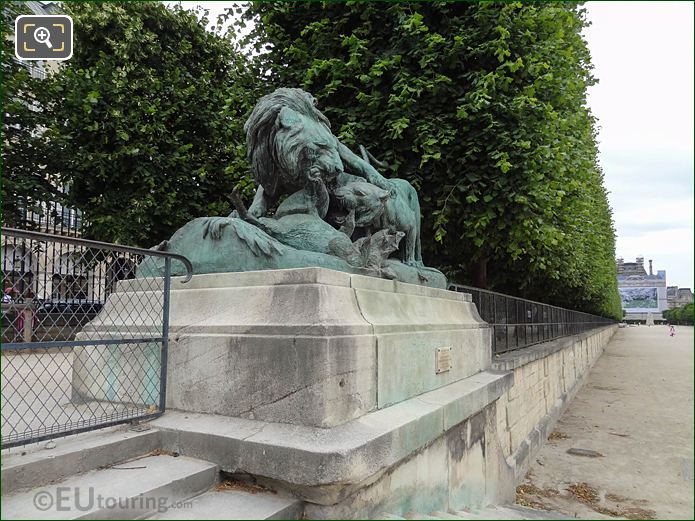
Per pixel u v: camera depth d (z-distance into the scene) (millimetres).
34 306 3152
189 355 3264
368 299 3504
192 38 12203
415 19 6676
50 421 3119
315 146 4141
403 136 7277
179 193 10188
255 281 3312
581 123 8859
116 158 9391
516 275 11172
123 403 3502
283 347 2879
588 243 14133
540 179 7023
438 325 4367
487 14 6797
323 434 2633
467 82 7195
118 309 3881
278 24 8117
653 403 12570
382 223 4863
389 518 2814
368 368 3107
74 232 10297
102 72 9875
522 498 5977
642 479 6711
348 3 7168
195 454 2820
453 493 3939
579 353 16125
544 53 7145
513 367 6430
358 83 7543
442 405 3623
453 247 8711
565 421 10445
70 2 10664
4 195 8484
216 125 10570
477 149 6828
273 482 2619
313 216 4203
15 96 9219
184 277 3717
